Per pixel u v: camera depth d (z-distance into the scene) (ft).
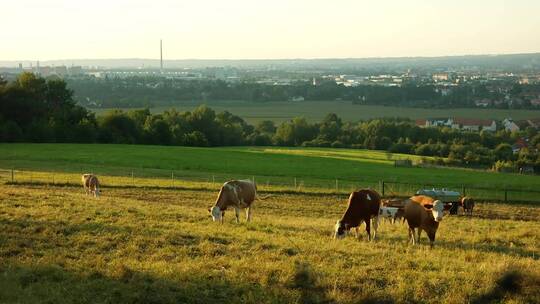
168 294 46.55
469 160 319.68
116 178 175.94
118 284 48.19
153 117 383.04
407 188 180.04
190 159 247.50
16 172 182.91
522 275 51.16
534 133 431.43
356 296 47.42
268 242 65.16
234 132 423.23
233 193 86.63
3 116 330.34
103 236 64.34
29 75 368.27
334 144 412.36
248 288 48.42
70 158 235.61
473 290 49.37
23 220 70.59
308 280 50.31
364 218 74.69
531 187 194.39
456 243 75.25
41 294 45.57
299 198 149.48
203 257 57.36
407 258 59.62
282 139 428.97
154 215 84.84
